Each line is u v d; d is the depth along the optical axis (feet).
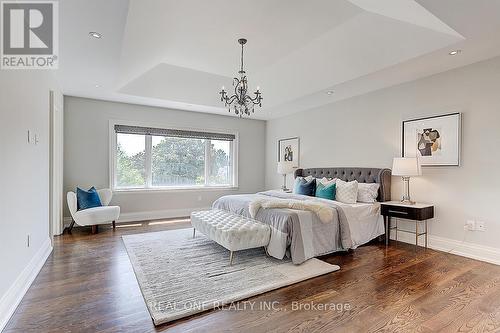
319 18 9.46
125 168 18.12
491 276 9.05
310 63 13.08
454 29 8.18
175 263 10.03
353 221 12.07
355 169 15.46
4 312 6.23
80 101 16.47
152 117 18.76
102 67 11.07
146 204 18.62
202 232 11.91
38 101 9.58
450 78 11.75
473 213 11.03
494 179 10.46
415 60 10.73
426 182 12.62
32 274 8.53
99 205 15.37
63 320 6.33
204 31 10.21
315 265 9.91
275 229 10.38
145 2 7.20
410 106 13.24
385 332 5.98
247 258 10.63
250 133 23.15
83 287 8.05
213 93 17.30
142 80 14.89
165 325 6.20
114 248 11.84
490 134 10.57
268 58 12.98
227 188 21.94
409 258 10.93
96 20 7.09
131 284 8.29
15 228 7.13
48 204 11.19
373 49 10.83
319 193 14.70
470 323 6.34
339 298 7.52
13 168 7.04
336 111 17.17
